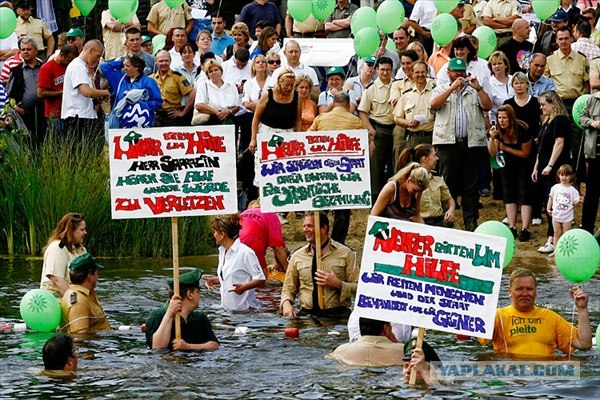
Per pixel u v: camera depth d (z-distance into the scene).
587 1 23.25
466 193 19.33
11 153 19.45
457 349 12.23
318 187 14.62
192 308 12.48
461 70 18.98
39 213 19.02
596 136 18.66
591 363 11.46
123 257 19.03
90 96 20.41
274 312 14.63
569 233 12.12
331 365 11.64
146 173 12.95
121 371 11.43
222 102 20.38
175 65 21.98
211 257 18.94
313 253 14.48
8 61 22.19
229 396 10.52
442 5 20.45
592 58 20.75
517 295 11.74
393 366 11.58
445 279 10.66
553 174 19.00
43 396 10.57
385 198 13.74
